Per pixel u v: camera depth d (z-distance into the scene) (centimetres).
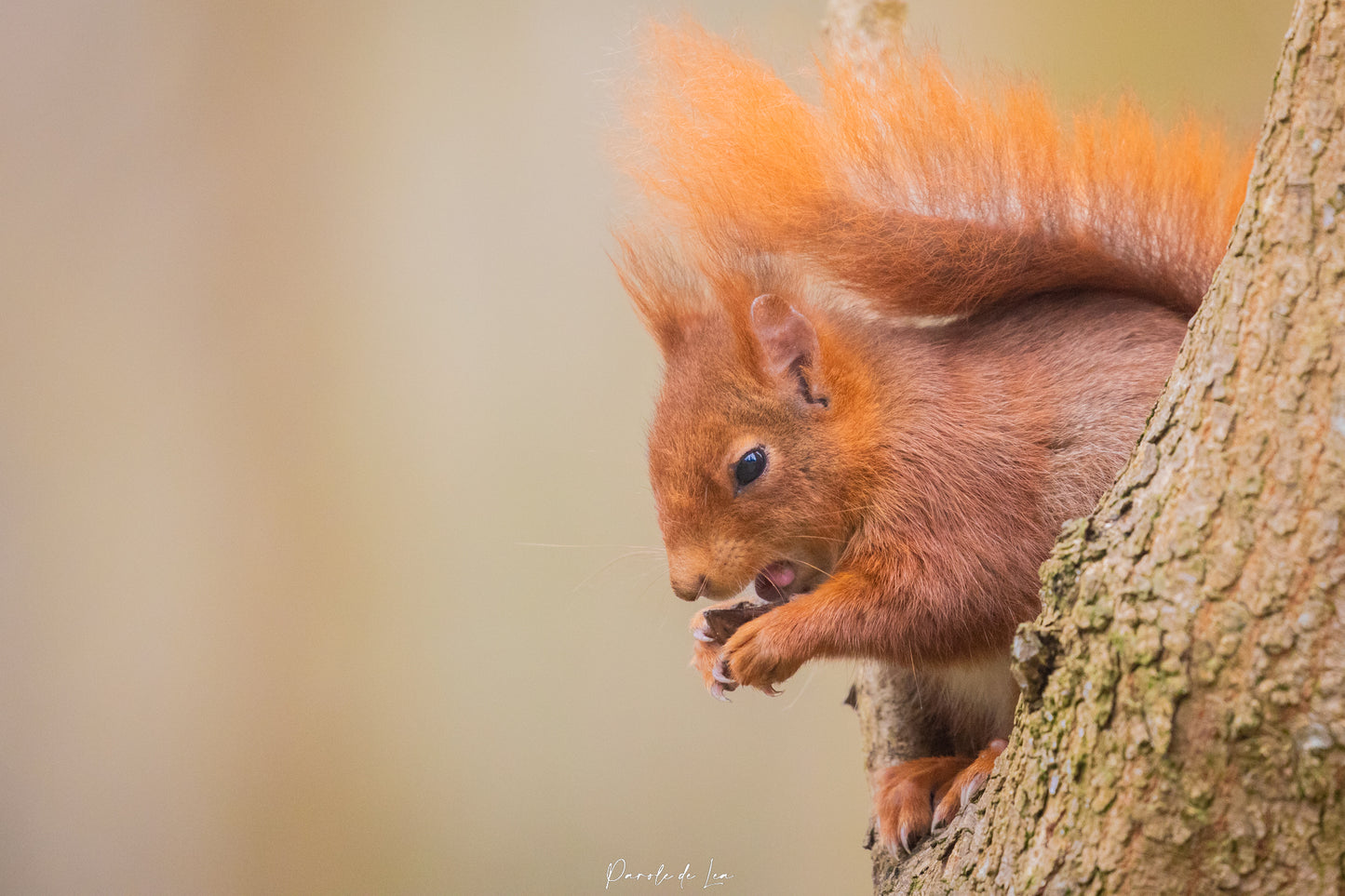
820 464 579
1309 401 316
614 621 1486
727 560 586
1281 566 317
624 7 1589
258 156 1708
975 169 596
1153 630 336
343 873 1480
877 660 568
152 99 1719
